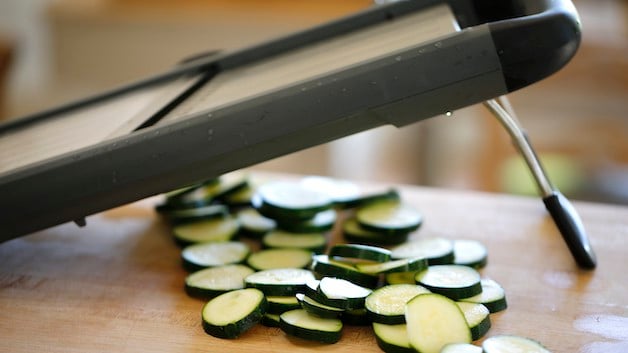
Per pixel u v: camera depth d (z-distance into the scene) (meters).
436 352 0.66
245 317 0.70
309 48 0.85
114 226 0.88
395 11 0.85
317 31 0.86
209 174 0.72
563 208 0.79
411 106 0.69
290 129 0.70
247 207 0.91
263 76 0.79
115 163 0.71
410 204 0.92
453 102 0.69
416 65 0.68
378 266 0.75
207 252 0.81
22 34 1.68
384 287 0.72
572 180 1.51
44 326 0.72
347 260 0.77
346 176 1.89
